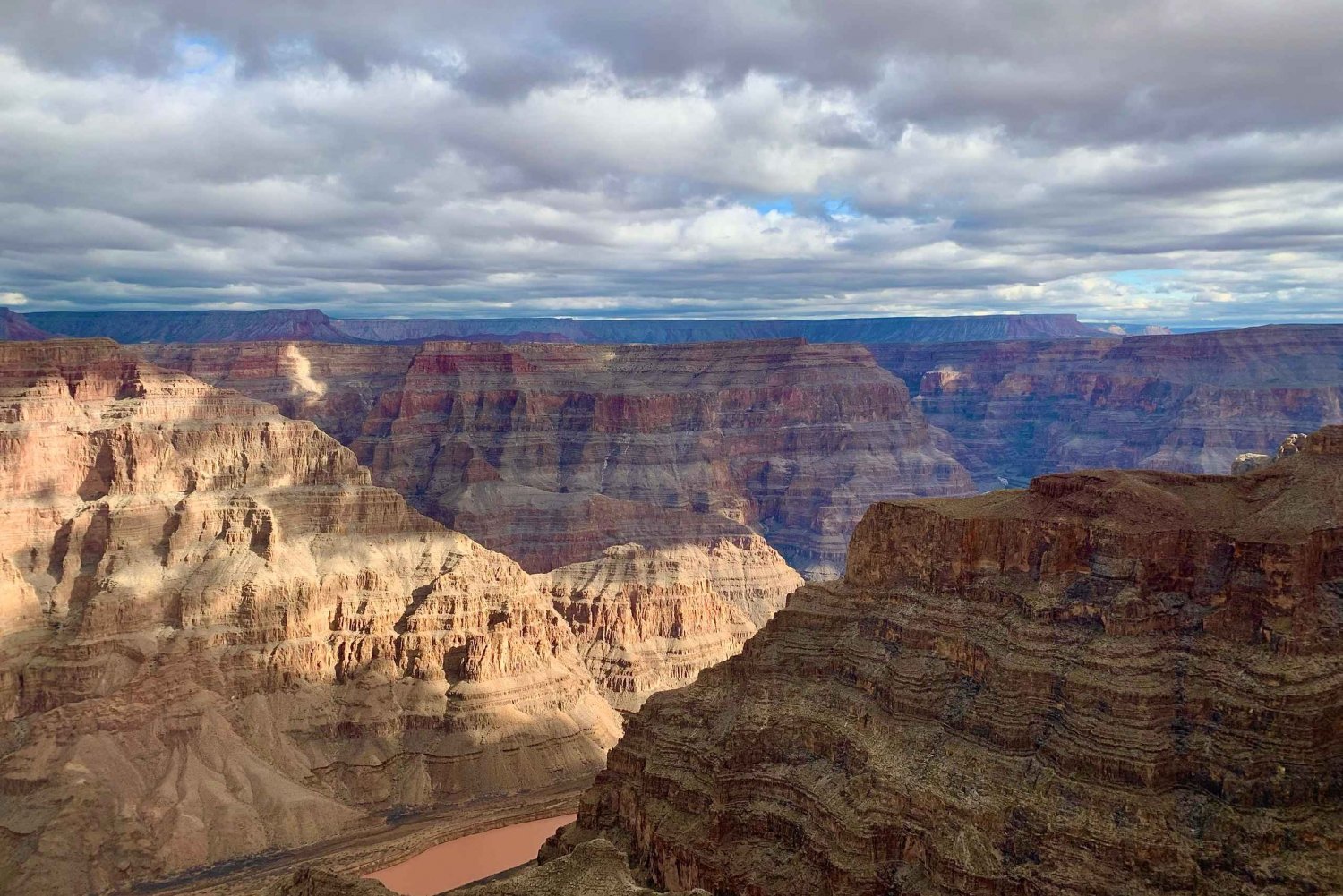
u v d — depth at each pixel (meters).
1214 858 100.75
